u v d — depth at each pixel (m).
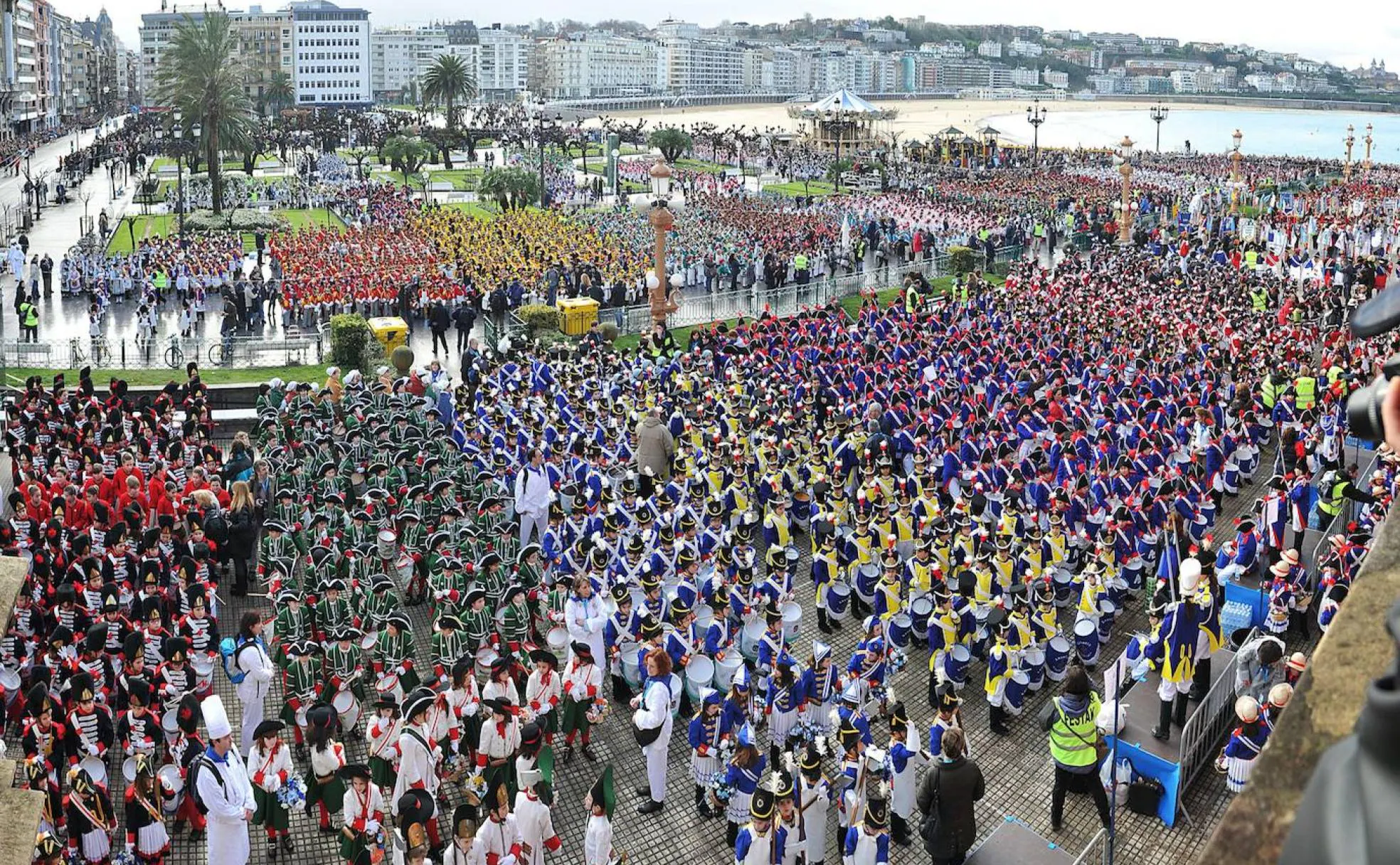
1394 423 2.60
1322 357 42.16
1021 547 24.75
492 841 15.24
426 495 27.48
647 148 162.50
